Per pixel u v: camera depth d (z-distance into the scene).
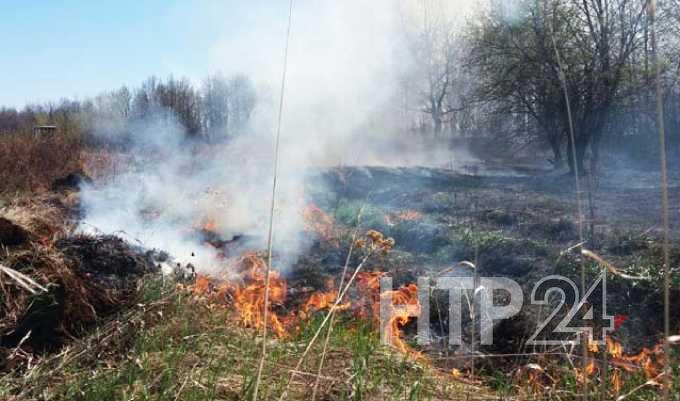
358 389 3.13
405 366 3.73
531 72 17.41
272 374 3.28
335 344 3.92
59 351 3.32
